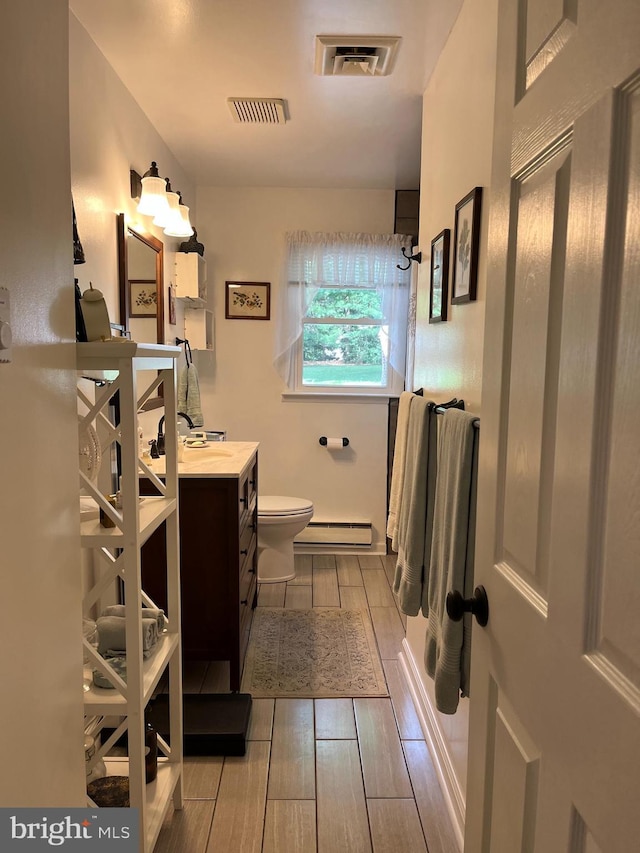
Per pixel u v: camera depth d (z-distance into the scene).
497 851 0.93
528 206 0.84
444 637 1.45
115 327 2.10
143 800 1.40
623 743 0.57
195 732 2.01
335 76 2.29
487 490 1.00
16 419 0.88
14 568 0.87
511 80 0.91
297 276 3.90
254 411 4.06
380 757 2.02
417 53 2.10
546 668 0.75
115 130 2.27
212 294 3.97
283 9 1.83
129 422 1.35
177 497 1.74
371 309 4.02
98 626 1.54
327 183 3.79
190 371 3.41
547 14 0.78
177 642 1.72
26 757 0.92
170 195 2.60
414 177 3.63
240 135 2.94
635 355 0.56
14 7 0.86
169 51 2.11
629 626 0.57
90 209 2.02
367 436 4.08
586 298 0.65
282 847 1.64
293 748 2.06
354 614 3.13
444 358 2.02
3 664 0.84
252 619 3.05
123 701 1.38
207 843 1.65
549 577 0.74
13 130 0.86
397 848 1.64
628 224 0.58
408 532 1.86
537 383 0.80
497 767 0.93
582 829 0.65
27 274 0.91
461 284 1.78
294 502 3.53
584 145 0.66
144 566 2.36
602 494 0.62
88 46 1.99
